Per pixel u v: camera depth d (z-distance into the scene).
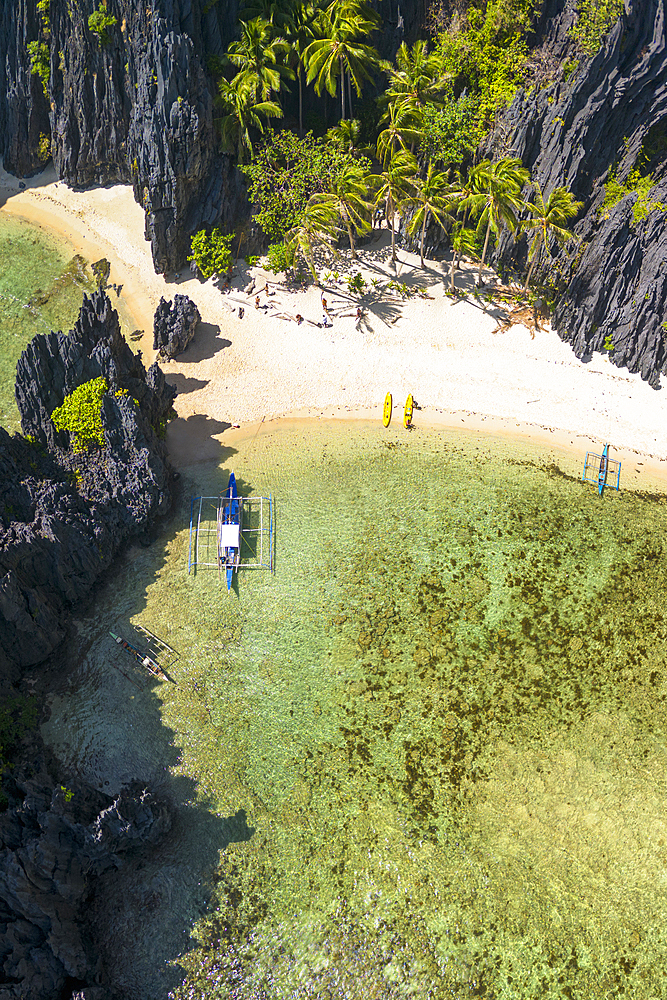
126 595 61.88
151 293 85.12
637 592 63.31
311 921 48.03
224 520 65.62
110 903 48.31
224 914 48.16
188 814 51.75
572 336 81.88
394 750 54.62
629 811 52.53
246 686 57.44
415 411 76.62
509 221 77.38
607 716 56.53
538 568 64.31
